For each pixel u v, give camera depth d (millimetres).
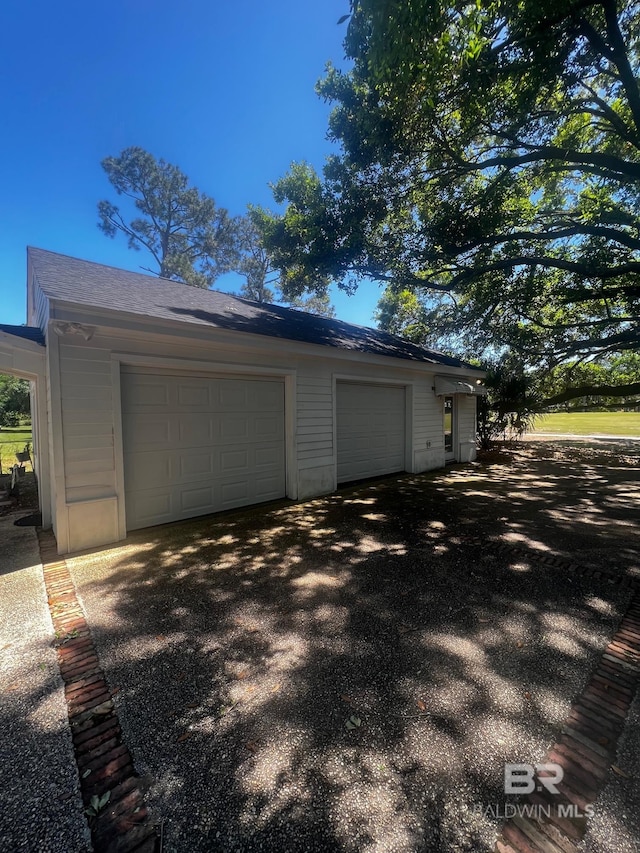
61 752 1749
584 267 8859
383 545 4480
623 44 6086
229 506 6016
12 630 2805
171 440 5348
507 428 17688
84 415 4410
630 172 7133
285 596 3266
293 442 6609
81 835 1393
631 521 5379
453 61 5230
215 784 1588
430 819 1434
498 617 2883
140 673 2311
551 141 8789
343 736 1820
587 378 16266
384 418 8820
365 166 7383
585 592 3271
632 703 2014
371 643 2576
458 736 1812
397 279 9859
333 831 1395
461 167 7855
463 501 6586
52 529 5305
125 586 3504
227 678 2252
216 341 5250
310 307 22875
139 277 7113
